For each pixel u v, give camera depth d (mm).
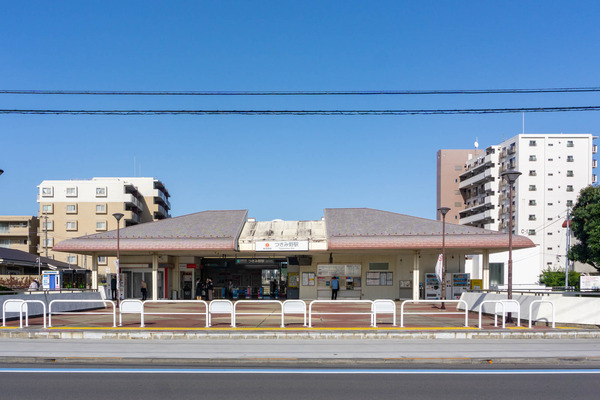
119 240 31031
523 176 79562
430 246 29766
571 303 17047
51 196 76812
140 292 34969
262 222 37500
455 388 8523
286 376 9453
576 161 80312
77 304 23672
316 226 36062
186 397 7828
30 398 7770
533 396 8023
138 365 10648
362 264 34594
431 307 26922
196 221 35344
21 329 14609
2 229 74438
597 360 11312
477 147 96812
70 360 11117
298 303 15562
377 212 36188
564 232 78875
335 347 12703
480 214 86250
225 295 37562
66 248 30953
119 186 77375
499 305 17344
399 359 11094
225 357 11172
